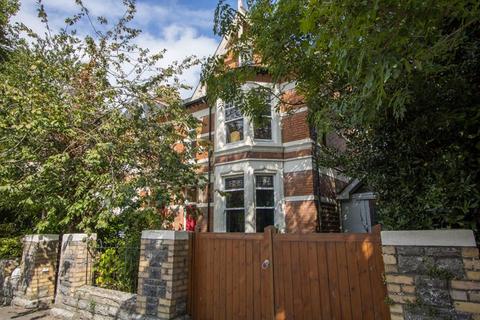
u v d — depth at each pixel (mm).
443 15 2037
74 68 7098
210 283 4457
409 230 2881
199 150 7914
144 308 4457
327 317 3549
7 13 10234
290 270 3893
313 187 9305
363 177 4105
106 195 6047
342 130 4895
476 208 2646
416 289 2686
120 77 7523
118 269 5438
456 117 2736
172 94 7785
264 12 4324
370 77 1942
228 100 5215
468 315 2418
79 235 5738
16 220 9031
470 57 2795
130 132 7230
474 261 2467
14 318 5301
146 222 6496
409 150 3098
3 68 8148
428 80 2840
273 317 3846
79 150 6656
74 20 7188
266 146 10055
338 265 3596
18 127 5434
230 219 10188
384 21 1946
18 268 6777
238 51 5102
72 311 5289
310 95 4809
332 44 2176
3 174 5984
